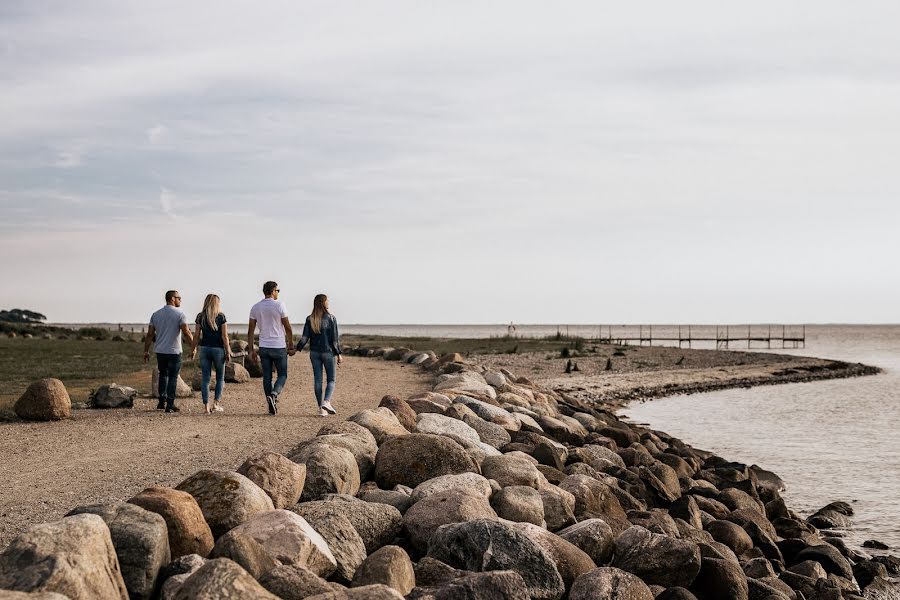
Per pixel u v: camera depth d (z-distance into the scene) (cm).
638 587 662
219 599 475
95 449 1107
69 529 497
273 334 1479
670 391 3741
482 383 1956
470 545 660
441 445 932
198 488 682
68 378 2242
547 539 716
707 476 1599
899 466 1925
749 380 4378
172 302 1545
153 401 1689
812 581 945
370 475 944
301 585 533
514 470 959
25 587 449
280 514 636
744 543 1067
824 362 6100
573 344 6625
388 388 2105
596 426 2009
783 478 1794
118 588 508
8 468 978
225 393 1888
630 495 1150
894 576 1102
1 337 5800
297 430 1284
